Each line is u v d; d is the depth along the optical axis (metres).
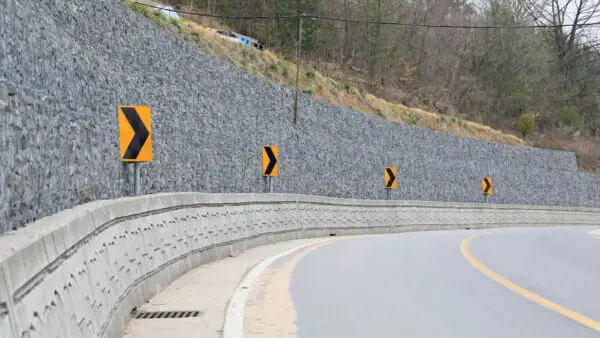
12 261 3.48
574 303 9.39
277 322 7.60
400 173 35.25
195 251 12.11
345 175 30.39
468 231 28.77
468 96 68.31
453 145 40.56
